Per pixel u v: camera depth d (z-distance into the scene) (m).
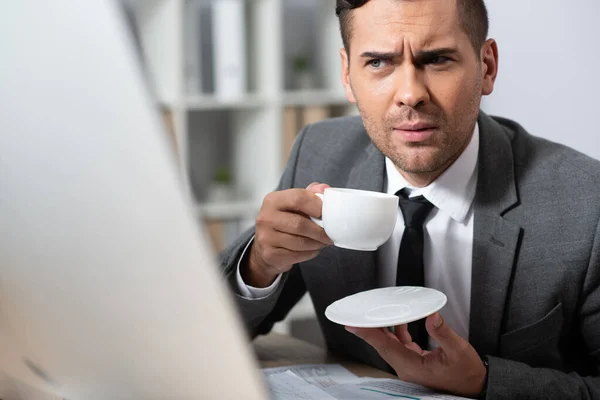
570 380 1.03
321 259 1.31
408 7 1.01
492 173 1.19
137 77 0.44
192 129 3.47
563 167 1.19
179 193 0.45
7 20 0.46
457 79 1.03
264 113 3.28
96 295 0.51
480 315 1.15
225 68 3.19
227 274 1.18
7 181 0.50
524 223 1.15
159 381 0.54
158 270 0.48
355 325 0.87
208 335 0.49
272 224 1.09
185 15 3.10
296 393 1.00
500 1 2.39
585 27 2.33
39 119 0.47
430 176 1.20
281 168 3.25
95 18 0.44
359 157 1.40
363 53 1.05
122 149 0.45
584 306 1.13
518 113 2.45
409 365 1.00
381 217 0.94
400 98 1.02
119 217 0.47
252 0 3.34
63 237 0.50
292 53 3.52
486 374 1.00
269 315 1.42
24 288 0.54
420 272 1.21
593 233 1.11
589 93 2.35
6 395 0.69
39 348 0.58
